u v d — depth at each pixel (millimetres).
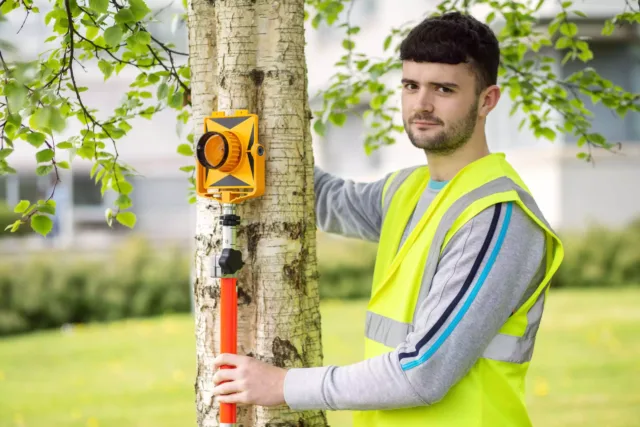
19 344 9406
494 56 2086
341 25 3799
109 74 2586
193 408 6238
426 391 1859
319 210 2605
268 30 2094
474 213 1947
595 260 12570
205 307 2129
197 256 2156
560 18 3543
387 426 2068
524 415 2014
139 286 11469
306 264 2184
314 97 3844
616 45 12188
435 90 2031
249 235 2094
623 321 9070
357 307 11305
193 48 2209
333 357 7727
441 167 2143
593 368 6984
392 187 2400
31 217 2506
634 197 12938
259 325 2092
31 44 11258
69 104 2518
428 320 1890
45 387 7078
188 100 2719
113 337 9516
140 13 2238
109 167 2850
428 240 2037
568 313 9766
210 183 2002
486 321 1873
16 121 2117
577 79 3527
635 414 5664
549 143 12773
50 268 11102
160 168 20016
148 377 7320
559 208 12734
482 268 1887
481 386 1963
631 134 12914
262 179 2000
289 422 2113
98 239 18875
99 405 6387
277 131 2088
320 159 17359
